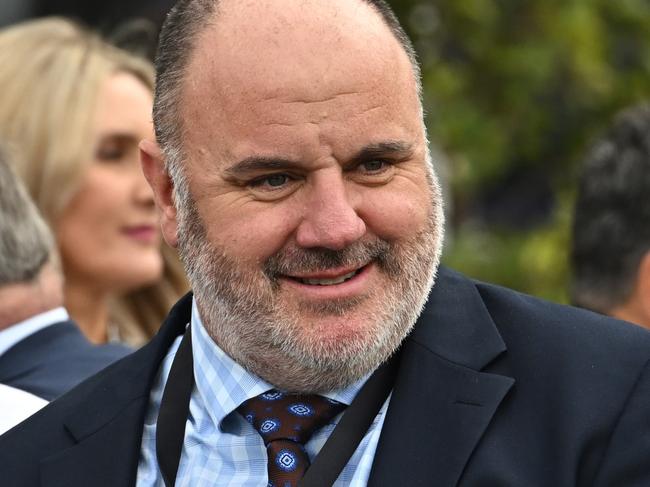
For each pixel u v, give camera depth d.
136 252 10.62
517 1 15.23
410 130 6.23
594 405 6.02
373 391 6.36
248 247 6.21
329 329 6.14
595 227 8.95
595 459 5.95
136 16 16.19
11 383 8.10
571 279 9.18
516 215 16.88
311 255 6.12
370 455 6.25
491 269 15.20
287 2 6.20
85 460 6.66
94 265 10.52
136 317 11.28
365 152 6.08
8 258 8.21
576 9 14.92
